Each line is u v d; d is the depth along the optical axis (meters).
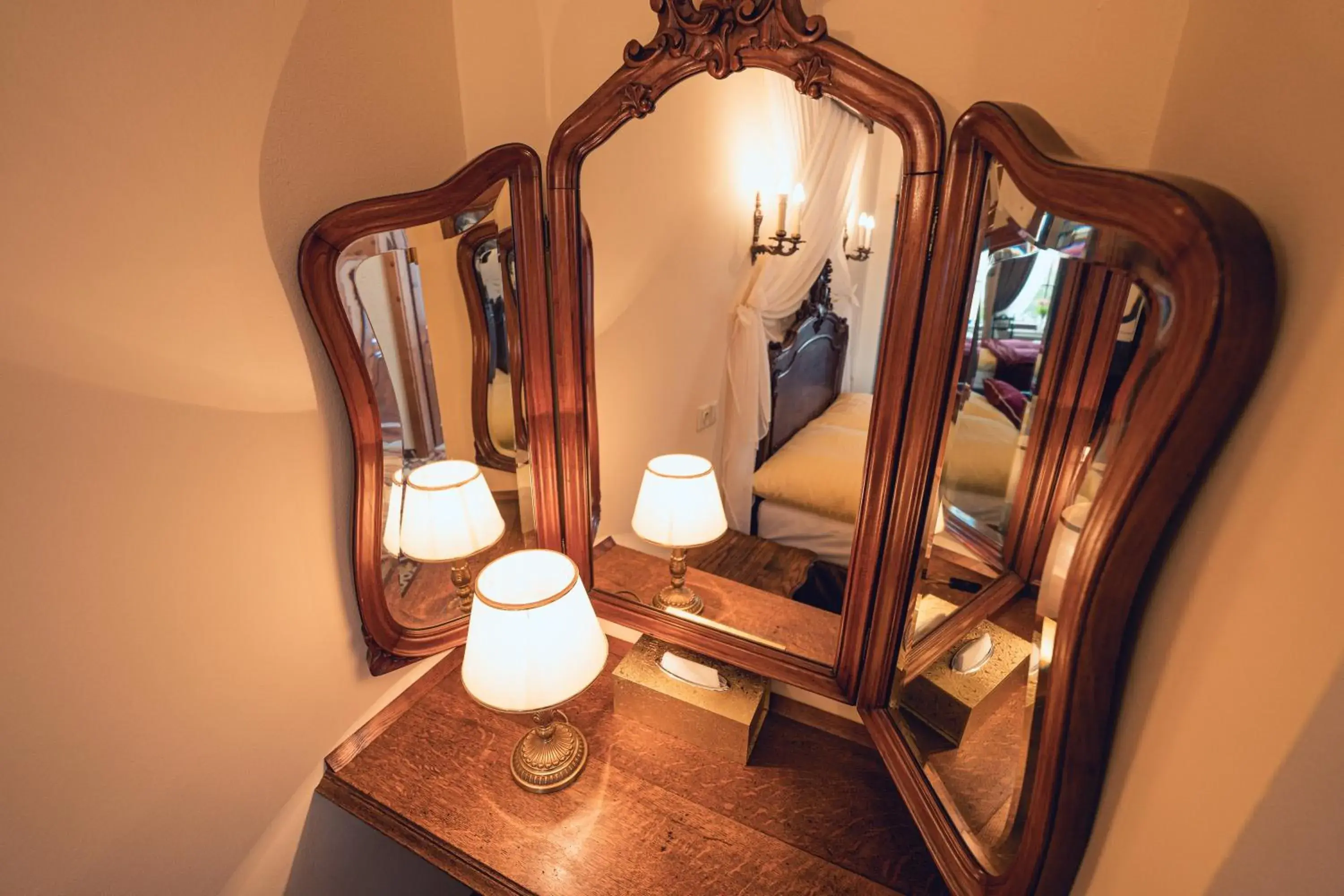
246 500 0.83
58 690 0.67
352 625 1.04
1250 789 0.35
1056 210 0.56
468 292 1.00
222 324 0.77
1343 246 0.34
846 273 0.82
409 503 1.03
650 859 0.88
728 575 1.09
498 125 1.07
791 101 0.80
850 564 0.93
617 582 1.23
